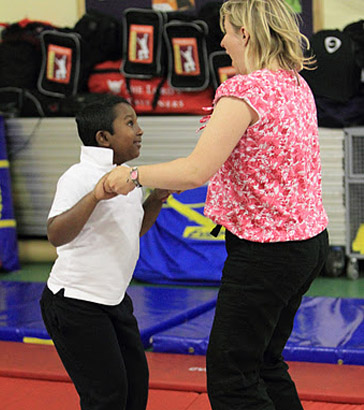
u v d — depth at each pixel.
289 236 3.69
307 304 7.51
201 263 9.25
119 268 3.97
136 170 3.58
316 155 3.90
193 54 10.23
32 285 8.66
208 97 10.38
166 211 9.80
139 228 4.12
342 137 9.56
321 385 5.42
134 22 10.41
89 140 4.05
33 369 5.87
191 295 8.00
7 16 11.75
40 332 6.71
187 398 5.31
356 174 9.55
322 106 9.56
